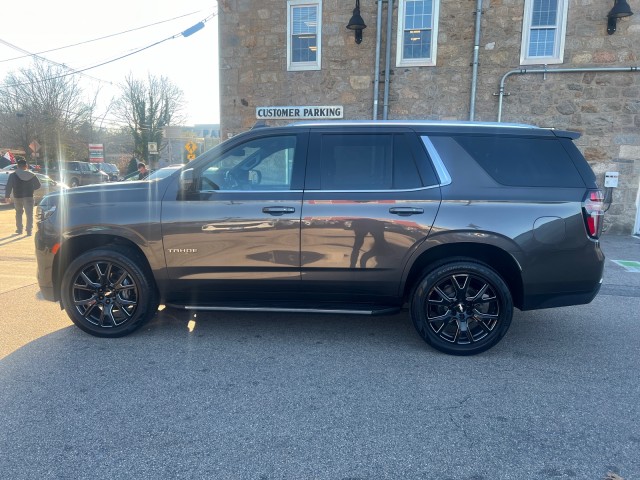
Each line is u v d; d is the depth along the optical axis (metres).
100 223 4.05
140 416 2.97
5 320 4.71
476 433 2.82
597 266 3.86
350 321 4.82
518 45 10.57
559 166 3.92
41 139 40.72
